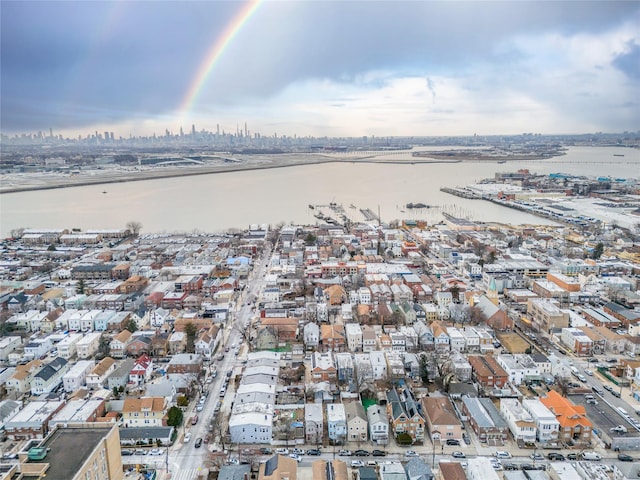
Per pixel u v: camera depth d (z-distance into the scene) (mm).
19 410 168875
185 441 153375
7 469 103312
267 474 130500
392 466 135500
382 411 160500
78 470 104188
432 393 179500
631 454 145000
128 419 158750
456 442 151875
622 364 193750
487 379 183875
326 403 172000
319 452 148125
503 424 154375
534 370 188625
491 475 129500
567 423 151000
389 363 193750
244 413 158375
